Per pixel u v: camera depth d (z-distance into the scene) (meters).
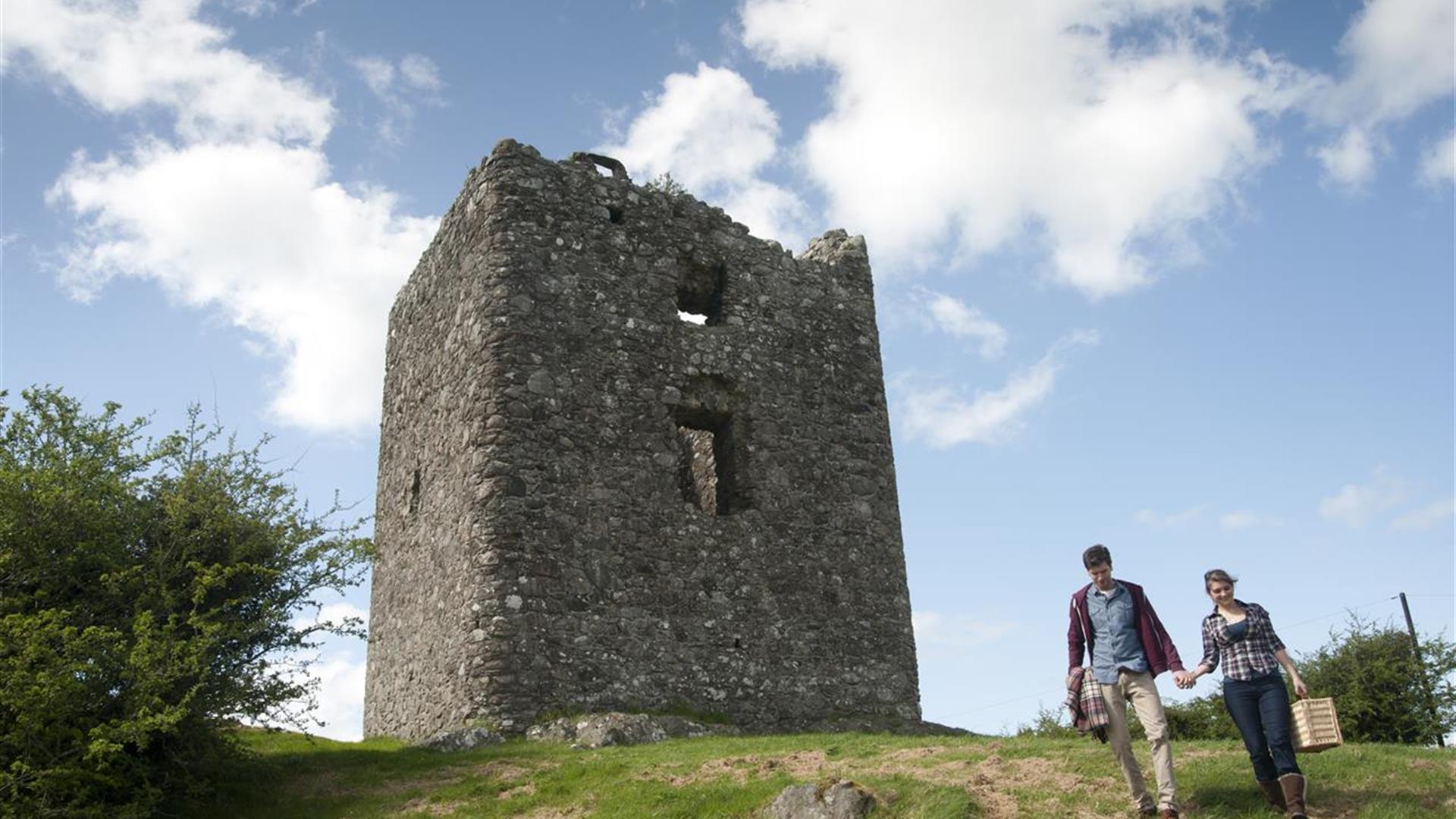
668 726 16.58
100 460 14.14
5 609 13.15
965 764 12.08
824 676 19.06
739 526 19.27
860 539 20.34
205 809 13.43
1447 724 23.95
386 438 23.03
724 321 20.59
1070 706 10.29
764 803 11.73
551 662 16.95
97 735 12.20
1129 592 10.38
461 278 20.05
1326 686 25.14
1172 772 9.72
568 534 17.77
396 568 21.03
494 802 13.25
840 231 23.12
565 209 19.66
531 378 18.34
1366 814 9.82
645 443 18.92
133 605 13.62
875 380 21.73
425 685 18.53
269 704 13.80
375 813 13.16
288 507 15.12
